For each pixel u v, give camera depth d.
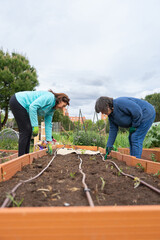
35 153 3.16
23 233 0.76
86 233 0.77
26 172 2.20
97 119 6.24
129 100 2.95
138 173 2.20
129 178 1.97
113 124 3.33
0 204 1.23
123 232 0.78
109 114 3.11
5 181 1.79
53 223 0.77
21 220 0.76
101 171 2.33
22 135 3.00
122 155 3.16
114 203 1.28
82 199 1.32
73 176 2.01
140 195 1.45
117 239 0.78
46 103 3.02
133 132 3.10
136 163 2.55
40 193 1.44
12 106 2.93
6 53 16.05
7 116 16.08
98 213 0.78
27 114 2.99
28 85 14.83
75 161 3.23
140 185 1.71
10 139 6.43
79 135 6.59
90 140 6.38
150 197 1.41
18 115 2.93
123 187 1.65
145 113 2.99
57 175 2.08
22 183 1.66
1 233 0.75
